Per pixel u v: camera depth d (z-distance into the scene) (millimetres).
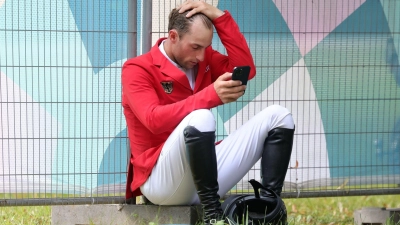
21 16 12422
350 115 13828
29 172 12648
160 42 11242
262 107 13422
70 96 12641
